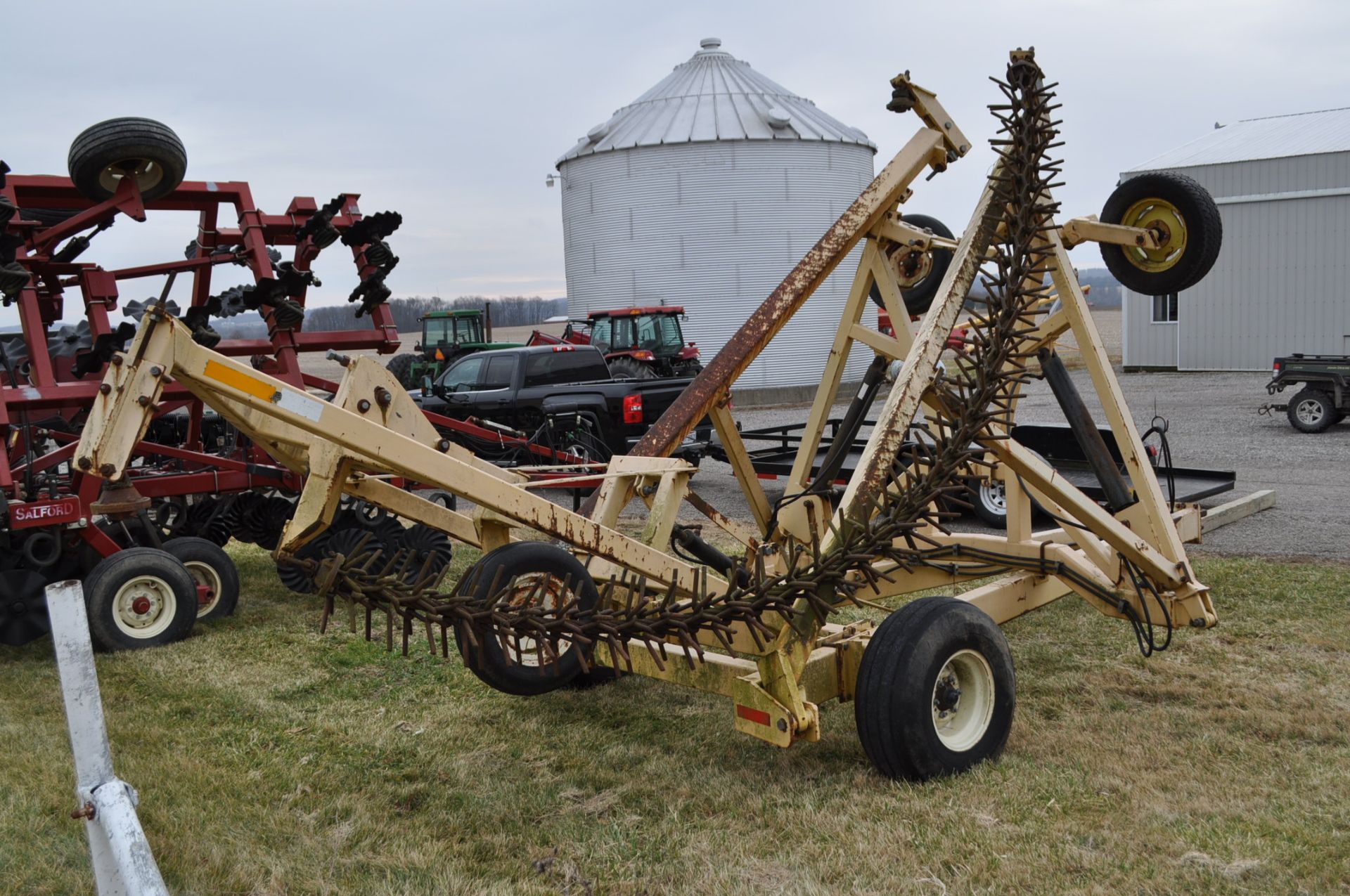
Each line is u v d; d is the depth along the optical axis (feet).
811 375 98.17
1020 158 13.94
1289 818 11.66
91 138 21.38
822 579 11.91
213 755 14.99
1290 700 15.40
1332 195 82.12
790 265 98.12
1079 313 16.29
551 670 13.55
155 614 21.02
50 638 22.57
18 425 25.11
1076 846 11.16
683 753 14.40
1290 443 46.60
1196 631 18.90
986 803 12.22
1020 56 14.25
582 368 44.86
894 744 12.58
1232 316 87.92
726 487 41.09
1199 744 13.93
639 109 102.73
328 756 14.85
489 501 12.26
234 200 26.84
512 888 10.91
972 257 14.52
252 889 11.03
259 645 20.76
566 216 105.91
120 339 20.17
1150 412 61.67
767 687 12.55
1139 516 16.01
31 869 11.44
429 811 12.94
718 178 96.58
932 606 13.02
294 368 25.54
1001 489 27.81
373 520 24.14
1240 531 27.78
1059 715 15.21
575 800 13.10
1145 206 18.42
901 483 13.38
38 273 25.98
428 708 16.76
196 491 23.59
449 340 83.87
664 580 13.62
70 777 14.08
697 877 10.99
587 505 16.12
